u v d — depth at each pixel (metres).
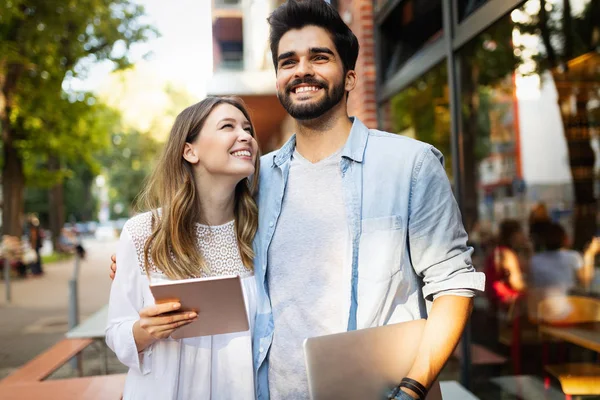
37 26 11.57
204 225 1.88
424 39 4.23
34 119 14.50
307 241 1.74
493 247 4.43
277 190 1.85
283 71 1.76
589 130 4.82
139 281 1.76
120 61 13.84
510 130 4.80
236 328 1.62
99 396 2.89
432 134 4.45
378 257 1.63
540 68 4.19
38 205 35.84
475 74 3.94
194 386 1.74
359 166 1.72
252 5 7.06
